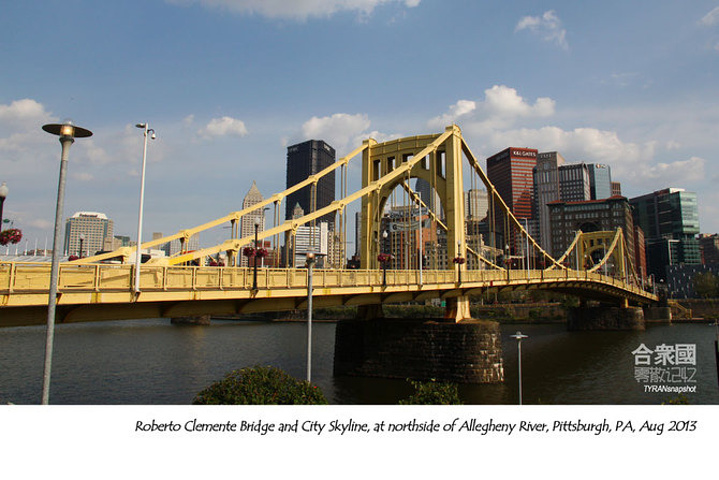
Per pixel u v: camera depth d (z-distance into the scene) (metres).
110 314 22.52
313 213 39.41
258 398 19.48
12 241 21.59
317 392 21.23
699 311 138.38
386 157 56.69
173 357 65.31
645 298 123.62
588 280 86.19
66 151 14.48
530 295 159.50
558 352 73.06
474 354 46.50
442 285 46.00
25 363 58.50
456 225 51.12
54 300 14.23
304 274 30.44
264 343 82.31
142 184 23.34
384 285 38.03
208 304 26.80
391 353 49.41
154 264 24.08
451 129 52.94
